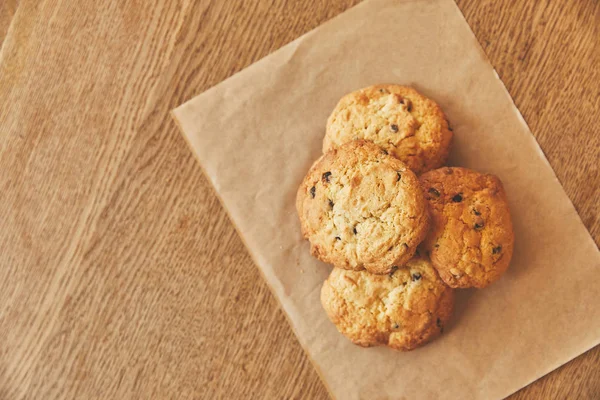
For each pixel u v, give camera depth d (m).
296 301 0.65
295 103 0.65
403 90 0.64
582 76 0.64
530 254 0.64
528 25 0.64
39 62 0.66
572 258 0.64
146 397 0.66
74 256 0.66
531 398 0.64
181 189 0.65
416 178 0.61
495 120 0.65
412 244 0.60
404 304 0.63
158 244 0.65
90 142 0.66
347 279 0.63
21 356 0.66
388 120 0.63
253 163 0.65
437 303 0.63
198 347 0.65
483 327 0.64
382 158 0.61
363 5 0.65
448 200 0.62
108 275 0.66
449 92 0.65
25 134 0.66
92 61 0.65
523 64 0.64
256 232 0.65
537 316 0.64
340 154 0.62
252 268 0.65
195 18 0.65
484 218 0.61
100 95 0.65
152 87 0.65
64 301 0.66
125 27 0.65
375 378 0.65
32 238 0.66
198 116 0.65
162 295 0.65
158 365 0.66
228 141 0.65
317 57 0.65
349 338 0.64
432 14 0.65
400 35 0.65
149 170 0.65
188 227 0.65
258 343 0.65
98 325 0.66
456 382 0.64
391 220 0.60
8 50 0.66
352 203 0.61
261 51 0.65
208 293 0.65
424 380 0.65
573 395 0.64
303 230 0.63
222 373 0.65
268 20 0.65
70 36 0.65
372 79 0.65
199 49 0.65
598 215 0.64
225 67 0.65
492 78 0.64
